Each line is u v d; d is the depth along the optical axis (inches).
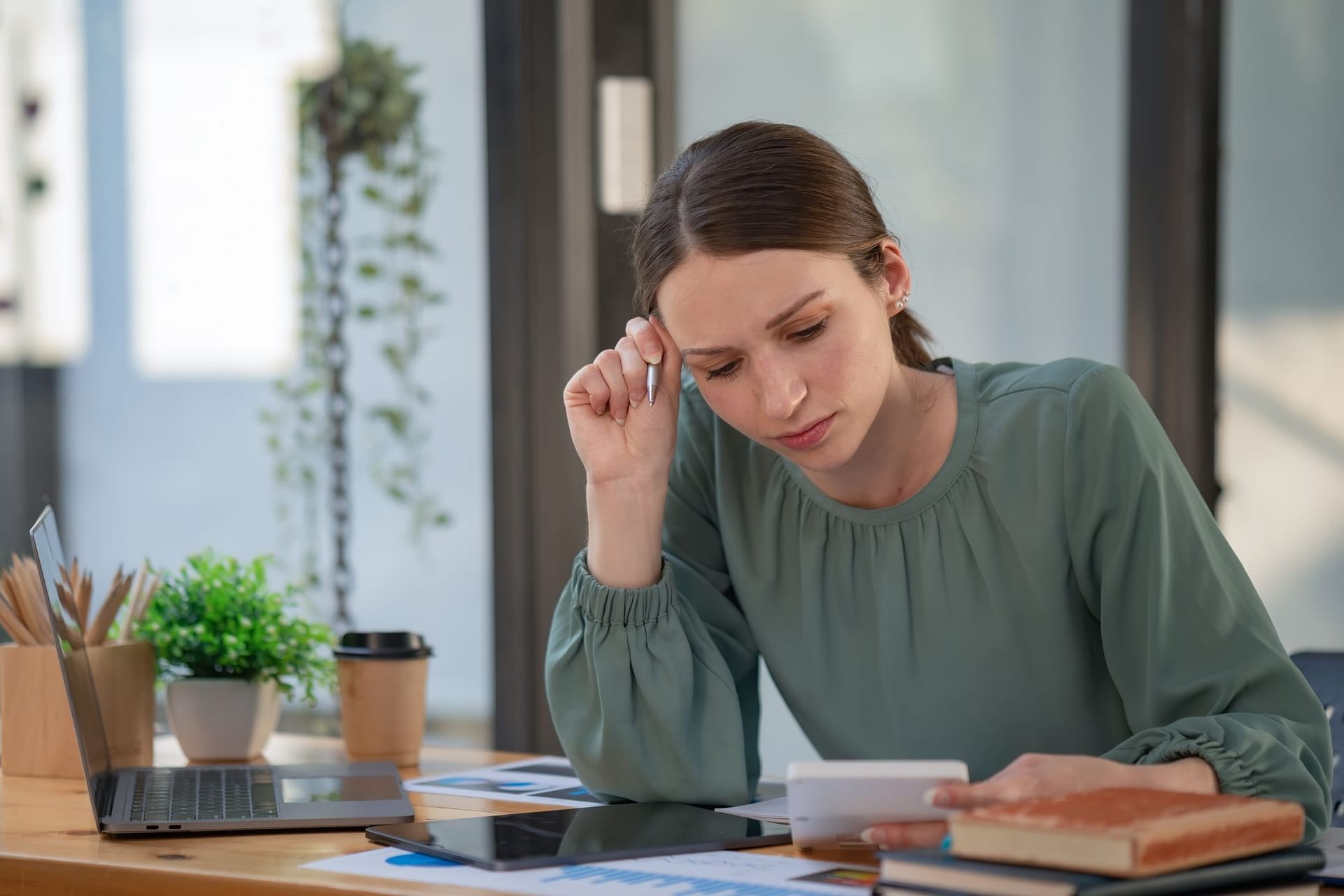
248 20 117.2
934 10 113.0
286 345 117.5
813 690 58.5
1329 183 116.3
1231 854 35.7
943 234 113.9
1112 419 53.8
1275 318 116.5
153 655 70.4
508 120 110.4
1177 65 112.6
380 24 114.3
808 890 38.6
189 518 119.3
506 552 111.3
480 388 112.9
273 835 49.1
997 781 41.2
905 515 56.9
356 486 116.0
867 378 50.0
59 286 121.3
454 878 40.7
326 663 73.9
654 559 56.7
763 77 112.0
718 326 48.6
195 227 118.9
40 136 121.2
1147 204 113.4
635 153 109.5
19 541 121.8
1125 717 55.2
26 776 67.4
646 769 54.5
